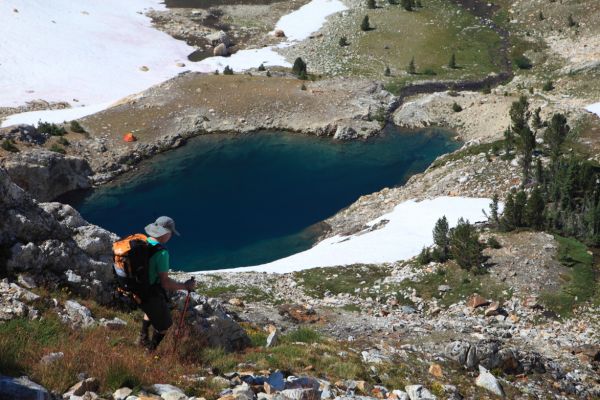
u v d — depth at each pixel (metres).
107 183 77.44
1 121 88.75
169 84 100.50
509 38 116.25
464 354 22.66
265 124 92.69
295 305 32.84
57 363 10.34
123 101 96.00
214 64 116.44
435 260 41.12
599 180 50.91
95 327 13.39
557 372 25.00
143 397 9.81
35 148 78.25
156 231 11.29
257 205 69.25
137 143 85.25
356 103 95.81
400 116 94.31
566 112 75.44
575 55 106.31
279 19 133.62
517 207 43.34
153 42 124.75
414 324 30.84
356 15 129.00
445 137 88.25
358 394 14.16
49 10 131.25
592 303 35.25
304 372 14.75
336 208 67.75
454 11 126.38
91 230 17.42
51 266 15.40
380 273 41.34
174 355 12.70
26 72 109.50
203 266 55.78
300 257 48.78
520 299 35.84
